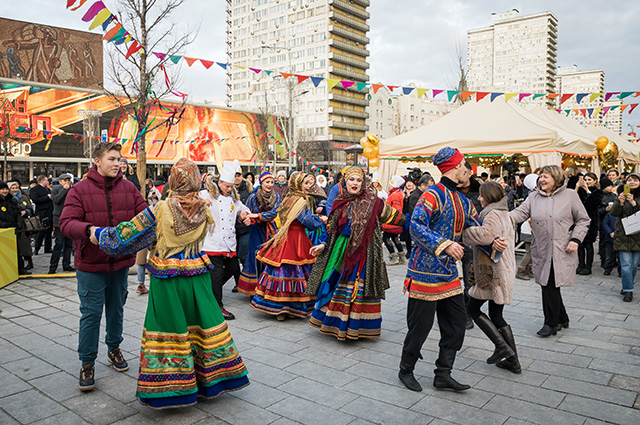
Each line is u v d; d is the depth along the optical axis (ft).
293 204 17.69
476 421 10.08
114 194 12.17
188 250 10.52
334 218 15.44
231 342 10.85
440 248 10.52
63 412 10.45
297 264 17.80
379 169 42.70
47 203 35.35
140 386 10.03
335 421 10.10
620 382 12.07
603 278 25.63
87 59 144.36
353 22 277.44
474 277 12.91
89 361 11.69
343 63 274.57
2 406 10.71
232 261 19.44
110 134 102.01
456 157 11.45
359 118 281.95
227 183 18.51
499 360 12.79
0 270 23.09
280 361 13.67
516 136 33.55
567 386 11.85
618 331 16.37
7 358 13.71
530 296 21.56
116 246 10.00
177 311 10.18
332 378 12.43
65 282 24.56
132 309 19.06
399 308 19.74
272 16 284.41
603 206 28.32
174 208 10.14
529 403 10.93
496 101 38.42
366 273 14.85
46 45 137.49
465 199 11.72
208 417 10.27
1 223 25.27
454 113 39.93
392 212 15.11
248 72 294.87
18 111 112.06
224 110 150.61
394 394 11.44
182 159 10.61
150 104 29.89
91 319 11.58
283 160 160.15
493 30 378.32
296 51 276.21
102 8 18.30
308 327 17.15
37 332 16.16
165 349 10.13
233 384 10.84
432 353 14.35
